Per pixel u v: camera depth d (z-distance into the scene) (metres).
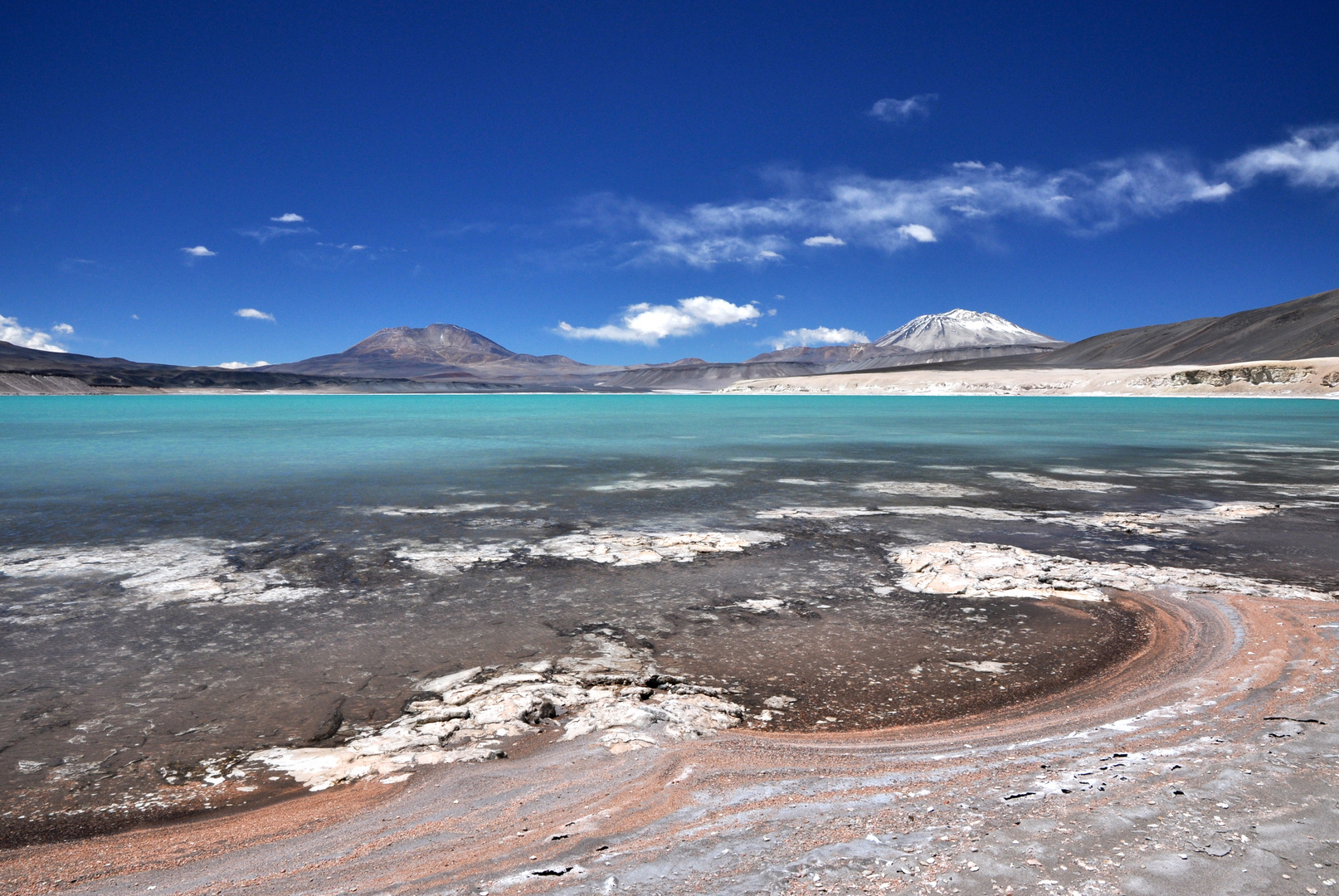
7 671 7.68
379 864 4.06
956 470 25.03
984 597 10.34
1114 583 10.74
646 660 8.09
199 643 8.55
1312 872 3.32
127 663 7.93
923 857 3.65
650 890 3.48
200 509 17.38
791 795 4.71
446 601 10.25
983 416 65.25
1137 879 3.30
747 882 3.50
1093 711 6.38
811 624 9.29
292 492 20.17
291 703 6.93
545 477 23.47
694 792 4.82
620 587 10.91
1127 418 59.62
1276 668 7.03
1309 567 11.76
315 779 5.39
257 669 7.78
